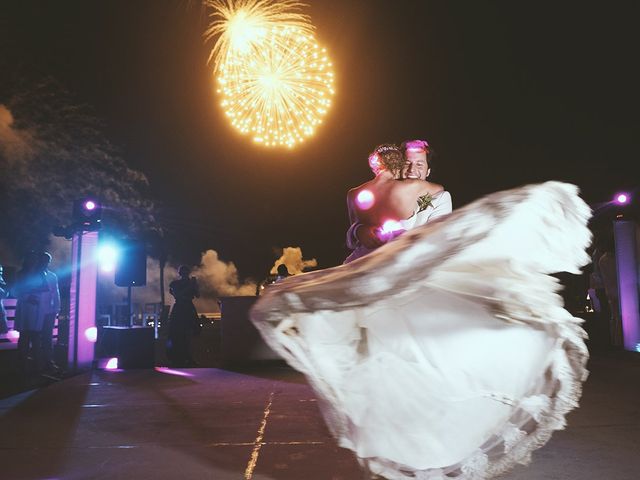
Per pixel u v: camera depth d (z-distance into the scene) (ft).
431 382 8.98
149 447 14.60
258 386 23.82
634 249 34.73
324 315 9.37
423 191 13.26
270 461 13.21
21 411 19.25
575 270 9.57
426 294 9.15
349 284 9.02
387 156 13.62
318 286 9.32
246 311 31.17
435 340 8.99
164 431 16.24
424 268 8.68
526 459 9.46
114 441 15.25
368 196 13.51
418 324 9.07
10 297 41.68
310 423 16.81
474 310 9.02
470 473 9.09
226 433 15.84
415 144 14.80
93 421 17.69
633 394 20.56
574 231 9.62
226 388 23.45
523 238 9.17
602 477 11.80
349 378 9.30
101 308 57.11
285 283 10.34
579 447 13.85
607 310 39.09
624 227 34.94
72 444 15.02
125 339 31.04
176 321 37.35
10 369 34.65
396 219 13.20
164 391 22.95
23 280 31.50
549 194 9.55
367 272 9.05
